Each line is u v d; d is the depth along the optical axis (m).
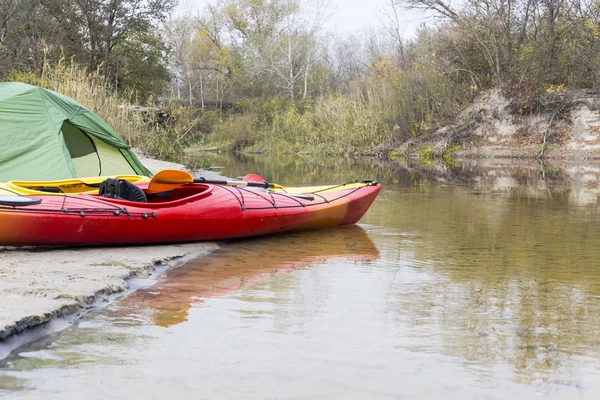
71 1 26.83
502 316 4.17
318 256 6.21
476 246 6.78
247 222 6.90
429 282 5.13
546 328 3.93
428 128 24.61
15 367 3.12
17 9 24.34
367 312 4.23
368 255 6.27
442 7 26.81
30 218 5.67
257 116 35.34
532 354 3.47
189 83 45.25
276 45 40.66
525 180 14.88
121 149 10.03
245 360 3.30
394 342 3.62
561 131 23.12
